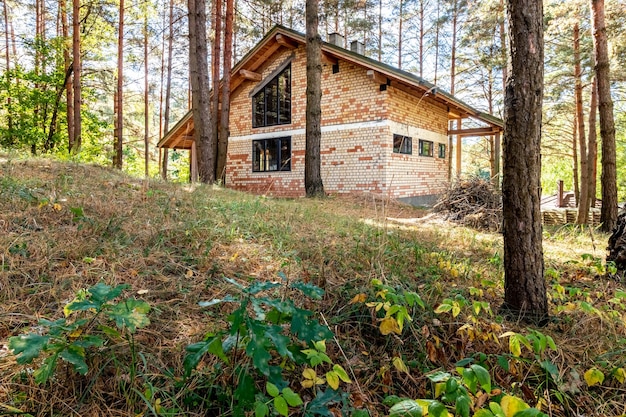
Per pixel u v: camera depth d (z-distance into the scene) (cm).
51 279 220
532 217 244
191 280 247
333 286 255
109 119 2267
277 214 489
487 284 261
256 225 396
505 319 240
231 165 1559
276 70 1413
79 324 141
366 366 186
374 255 322
